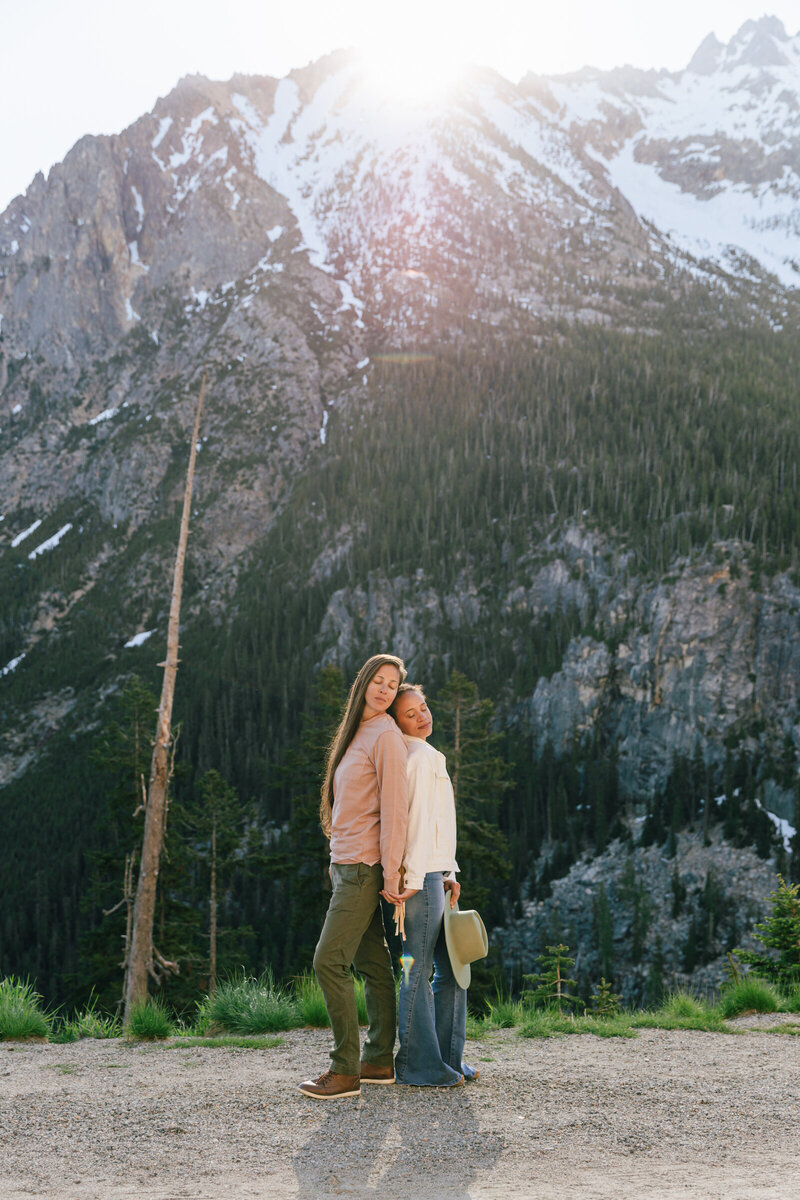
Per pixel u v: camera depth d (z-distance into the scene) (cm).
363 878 494
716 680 12138
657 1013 888
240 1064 590
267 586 17700
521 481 17750
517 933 9019
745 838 9562
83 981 3167
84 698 16238
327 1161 371
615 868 9712
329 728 3447
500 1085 512
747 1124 424
